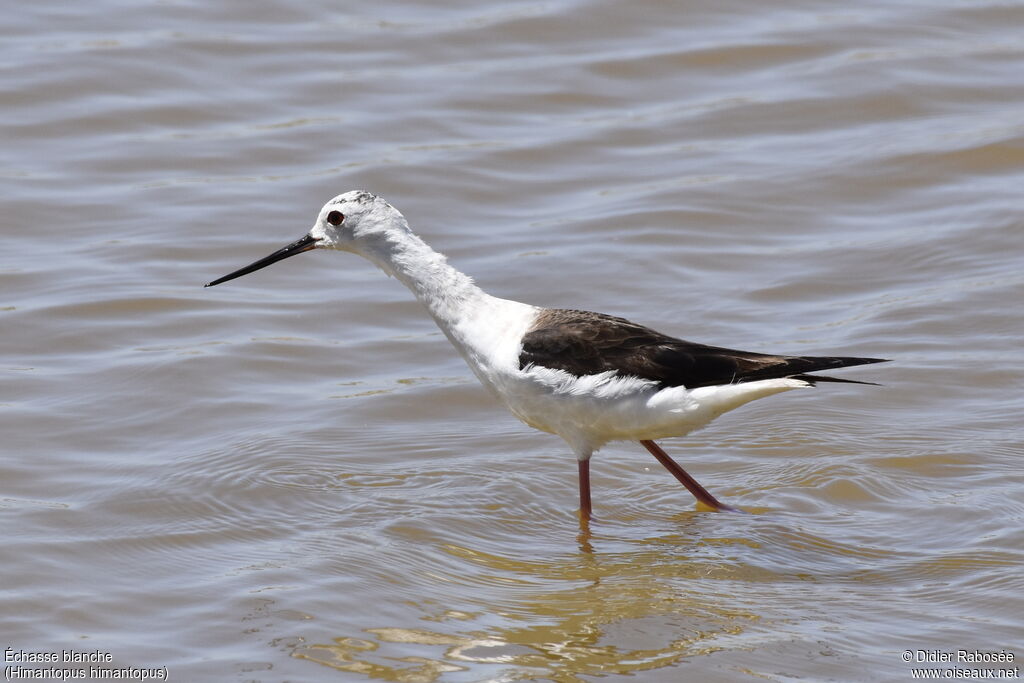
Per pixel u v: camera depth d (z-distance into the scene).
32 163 17.72
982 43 20.67
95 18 21.14
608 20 21.42
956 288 14.84
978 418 12.29
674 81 19.98
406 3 21.92
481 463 11.77
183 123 18.80
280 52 20.52
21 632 8.92
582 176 17.78
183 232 16.30
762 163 17.89
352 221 11.29
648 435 10.46
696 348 10.13
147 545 10.17
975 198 16.84
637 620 9.12
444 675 8.48
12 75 19.38
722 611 9.26
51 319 14.23
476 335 10.80
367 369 13.71
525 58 20.52
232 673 8.49
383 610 9.27
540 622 9.12
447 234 16.53
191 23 21.14
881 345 13.71
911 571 9.81
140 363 13.41
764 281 15.27
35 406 12.54
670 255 15.85
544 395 10.43
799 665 8.54
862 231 16.31
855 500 11.01
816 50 20.50
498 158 18.12
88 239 16.09
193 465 11.48
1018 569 9.72
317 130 18.69
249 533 10.42
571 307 14.82
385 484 11.33
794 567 9.95
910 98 19.25
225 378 13.26
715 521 10.76
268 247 16.09
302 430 12.28
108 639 8.86
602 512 11.01
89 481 11.20
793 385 9.66
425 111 19.20
